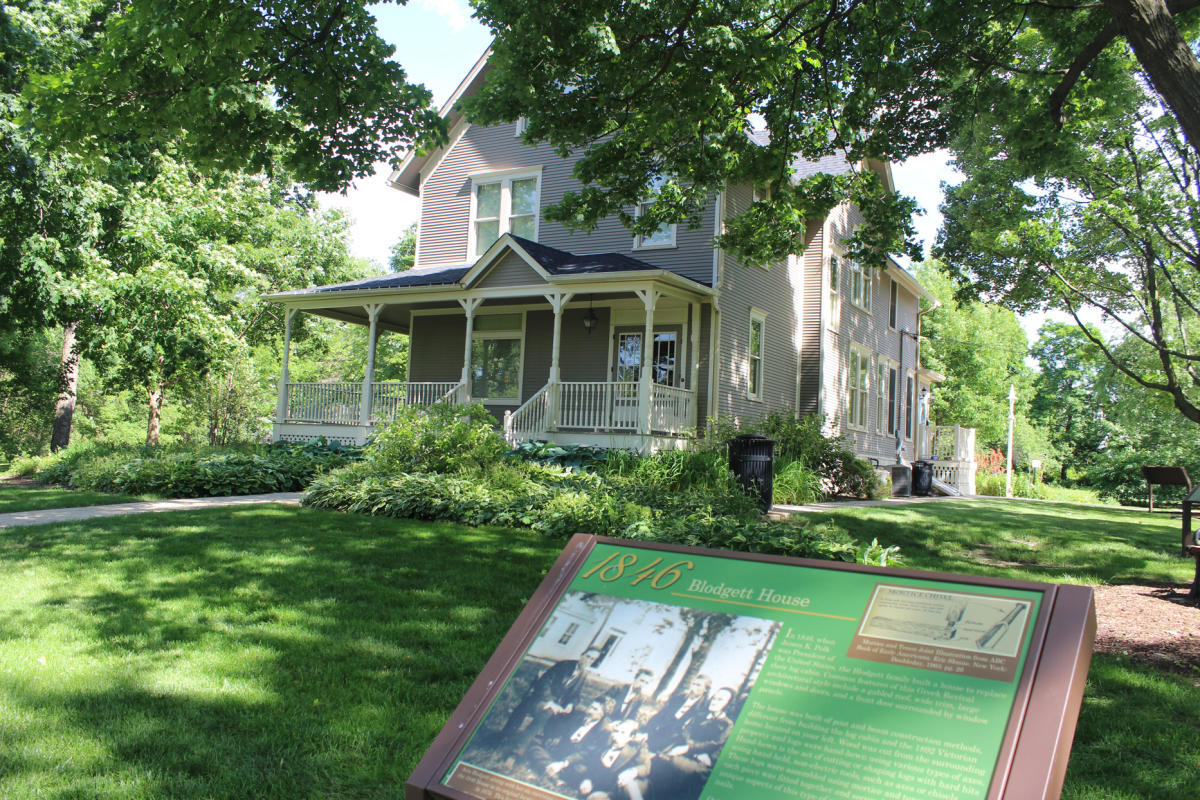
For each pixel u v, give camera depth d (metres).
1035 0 9.37
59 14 18.89
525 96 10.03
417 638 5.07
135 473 12.89
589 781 1.81
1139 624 6.04
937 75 11.22
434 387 17.45
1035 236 12.26
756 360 18.73
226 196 22.95
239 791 3.14
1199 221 11.30
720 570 2.27
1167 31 5.61
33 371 29.70
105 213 20.61
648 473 13.24
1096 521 14.71
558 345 15.86
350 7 8.21
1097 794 3.26
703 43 7.97
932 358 39.69
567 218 12.45
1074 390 51.66
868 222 12.73
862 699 1.79
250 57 8.04
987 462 32.34
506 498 10.34
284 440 18.97
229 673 4.39
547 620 2.29
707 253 16.97
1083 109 11.14
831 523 11.13
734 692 1.90
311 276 27.52
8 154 17.53
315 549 7.71
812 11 10.64
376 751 3.50
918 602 1.97
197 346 19.83
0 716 3.76
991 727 1.66
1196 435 34.72
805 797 1.64
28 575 6.55
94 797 3.06
